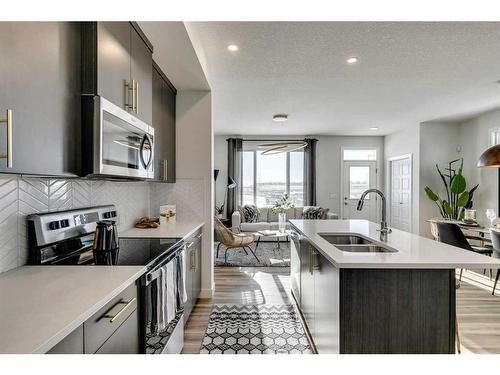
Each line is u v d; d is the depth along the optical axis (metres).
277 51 2.87
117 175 1.63
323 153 7.75
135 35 1.97
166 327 1.86
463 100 4.55
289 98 4.45
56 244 1.70
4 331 0.84
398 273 1.67
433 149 6.12
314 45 2.75
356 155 7.81
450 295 1.67
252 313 3.06
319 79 3.63
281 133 7.43
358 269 1.68
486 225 4.64
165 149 3.05
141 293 1.51
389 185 7.48
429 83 3.78
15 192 1.49
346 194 7.77
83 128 1.46
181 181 3.51
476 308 3.18
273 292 3.67
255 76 3.54
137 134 1.92
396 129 6.86
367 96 4.34
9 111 0.92
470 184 5.79
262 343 2.47
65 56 1.33
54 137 1.25
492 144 5.24
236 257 5.38
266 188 7.77
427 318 1.67
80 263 1.62
